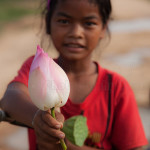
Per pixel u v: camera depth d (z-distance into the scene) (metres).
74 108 1.39
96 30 1.42
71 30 1.37
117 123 1.50
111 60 7.39
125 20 13.14
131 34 10.68
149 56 8.00
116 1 18.50
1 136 4.28
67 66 0.85
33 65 0.72
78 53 1.39
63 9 1.37
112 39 10.05
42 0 1.72
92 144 1.48
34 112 1.00
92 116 1.47
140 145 1.47
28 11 15.47
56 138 0.82
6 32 12.07
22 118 1.02
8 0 17.86
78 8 1.36
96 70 1.54
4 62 7.98
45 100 0.72
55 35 1.39
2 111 1.09
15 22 13.57
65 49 1.38
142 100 4.88
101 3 1.44
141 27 11.76
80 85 1.42
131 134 1.47
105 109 1.49
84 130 1.04
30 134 1.50
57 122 0.80
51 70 0.71
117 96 1.51
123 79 1.57
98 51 1.86
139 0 18.88
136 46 9.17
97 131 1.49
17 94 1.12
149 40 9.88
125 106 1.50
